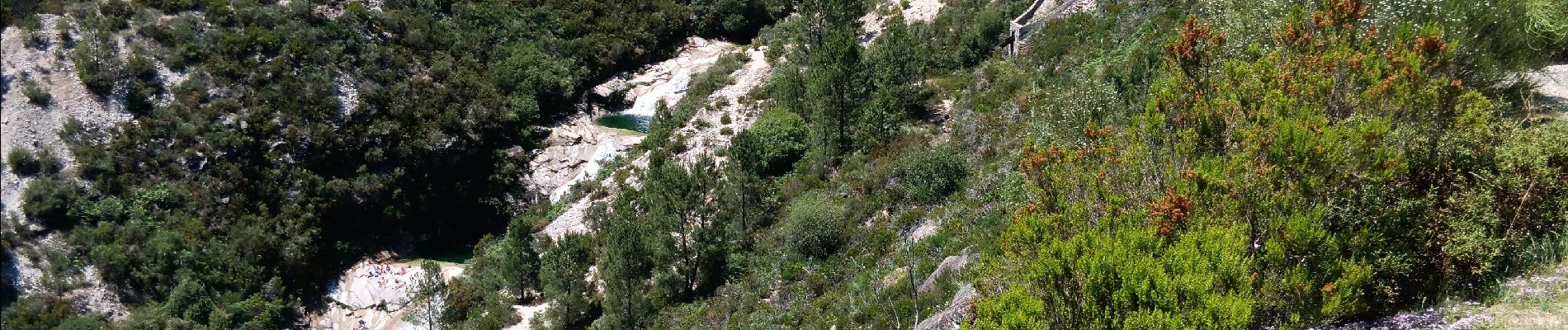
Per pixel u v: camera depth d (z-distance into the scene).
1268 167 11.66
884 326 20.28
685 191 35.09
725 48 66.12
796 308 26.25
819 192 37.41
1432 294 12.09
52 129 43.81
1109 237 11.23
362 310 44.00
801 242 31.73
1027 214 12.76
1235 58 16.38
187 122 46.06
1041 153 13.83
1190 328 9.84
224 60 49.22
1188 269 10.45
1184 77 14.83
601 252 40.16
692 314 31.44
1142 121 14.59
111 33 48.22
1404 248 11.90
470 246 50.28
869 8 62.16
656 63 64.44
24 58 45.88
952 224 26.59
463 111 53.38
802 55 54.28
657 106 54.25
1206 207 11.84
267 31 51.50
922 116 41.75
